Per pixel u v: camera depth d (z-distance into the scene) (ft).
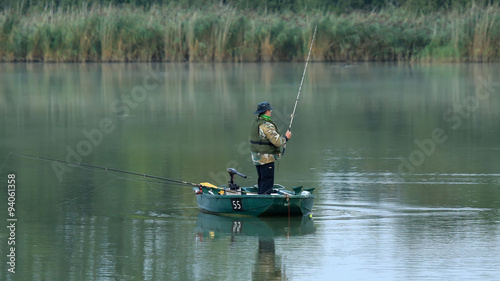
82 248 106.22
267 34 475.31
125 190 145.07
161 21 484.74
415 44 482.69
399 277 92.99
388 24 491.31
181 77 383.65
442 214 123.95
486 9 479.00
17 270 96.78
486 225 116.78
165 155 183.11
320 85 351.05
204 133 217.97
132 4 547.49
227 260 100.22
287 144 198.80
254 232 114.01
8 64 461.78
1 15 479.41
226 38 470.39
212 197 124.98
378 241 108.37
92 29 469.16
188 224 119.24
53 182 152.25
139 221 121.29
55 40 469.57
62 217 124.16
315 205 131.13
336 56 481.05
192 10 505.25
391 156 180.24
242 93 319.47
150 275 94.43
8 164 171.53
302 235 112.16
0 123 239.91
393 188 144.36
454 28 472.03
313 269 96.32
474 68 427.74
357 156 180.55
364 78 382.42
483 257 100.37
